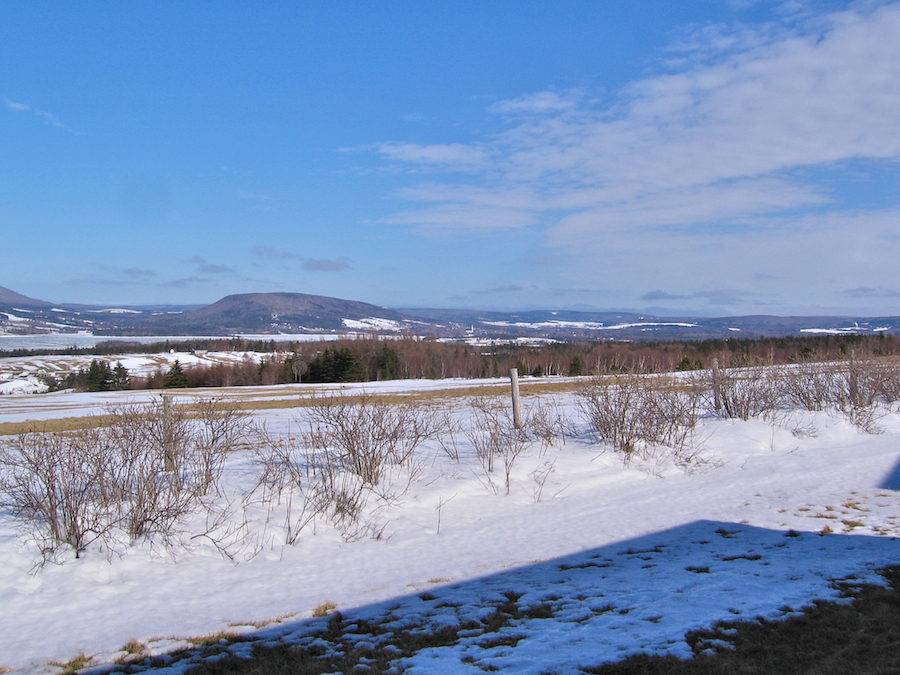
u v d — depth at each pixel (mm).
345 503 7848
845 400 15352
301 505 8016
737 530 7004
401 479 9531
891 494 8328
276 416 22531
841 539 6430
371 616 4965
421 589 5586
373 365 73812
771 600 4641
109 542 6492
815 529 6867
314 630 4723
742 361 17031
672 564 5848
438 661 3945
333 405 12438
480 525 7762
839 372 16000
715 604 4633
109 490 7176
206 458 8977
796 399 16047
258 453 11609
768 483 9352
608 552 6434
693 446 11805
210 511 7516
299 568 6348
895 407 16047
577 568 5945
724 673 3551
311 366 71062
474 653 4059
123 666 4258
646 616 4484
